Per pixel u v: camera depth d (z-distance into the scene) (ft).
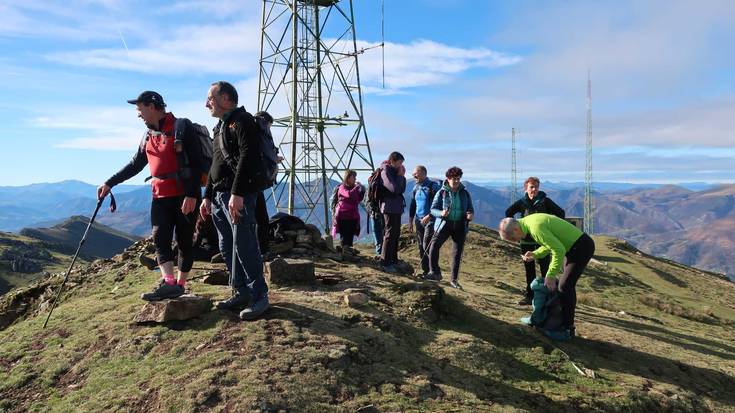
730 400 23.43
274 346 19.75
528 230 25.88
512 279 60.59
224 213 20.58
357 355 20.15
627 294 65.92
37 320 24.45
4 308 32.78
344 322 22.77
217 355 19.11
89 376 19.11
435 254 36.37
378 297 26.50
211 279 27.55
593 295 60.70
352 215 42.45
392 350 21.24
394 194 36.29
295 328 21.24
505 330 25.90
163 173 21.39
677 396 22.25
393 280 31.81
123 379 18.56
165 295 22.15
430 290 27.37
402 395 18.51
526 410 19.20
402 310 25.52
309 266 28.27
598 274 75.51
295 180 112.37
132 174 23.02
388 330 22.99
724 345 33.45
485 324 26.55
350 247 42.34
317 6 115.55
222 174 20.15
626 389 21.72
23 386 19.01
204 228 33.45
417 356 21.53
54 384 19.06
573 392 21.13
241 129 19.04
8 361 20.76
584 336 27.66
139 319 21.77
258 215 32.73
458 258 36.11
